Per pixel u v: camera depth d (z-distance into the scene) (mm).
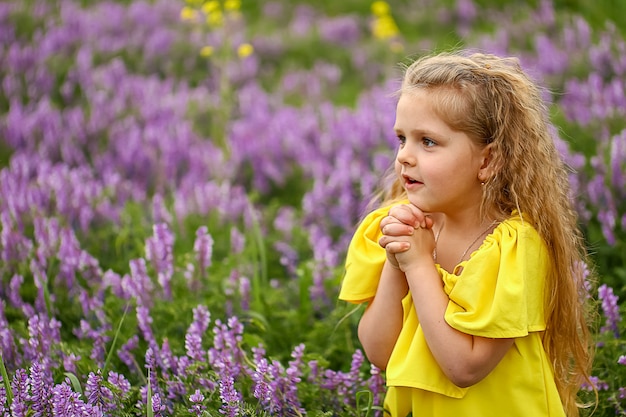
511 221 2639
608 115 5961
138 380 3566
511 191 2670
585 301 3135
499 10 10281
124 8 10453
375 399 3369
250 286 4305
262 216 5637
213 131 7234
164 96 7828
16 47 8516
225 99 7375
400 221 2625
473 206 2713
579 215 4750
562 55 7734
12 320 4141
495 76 2648
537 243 2635
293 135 6750
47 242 4578
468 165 2609
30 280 4512
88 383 3102
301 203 6305
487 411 2658
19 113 6930
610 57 7391
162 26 9883
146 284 4055
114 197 5727
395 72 8391
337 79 8969
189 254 4434
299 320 4145
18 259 4562
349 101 8633
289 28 10430
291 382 3207
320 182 5695
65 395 2936
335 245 5375
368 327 2857
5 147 6723
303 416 3215
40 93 8039
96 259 4559
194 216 5551
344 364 3840
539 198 2689
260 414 3148
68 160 6547
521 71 2826
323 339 3979
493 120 2609
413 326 2729
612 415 3330
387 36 8703
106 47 9180
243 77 8844
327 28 10133
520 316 2494
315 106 8195
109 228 5238
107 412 3102
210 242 4254
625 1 9195
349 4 11195
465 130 2576
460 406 2660
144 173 6348
